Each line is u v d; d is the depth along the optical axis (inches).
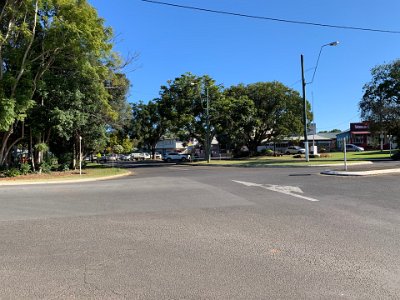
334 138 3469.5
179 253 228.5
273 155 2322.8
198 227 297.9
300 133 2315.5
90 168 1467.8
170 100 1827.0
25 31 874.1
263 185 576.7
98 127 1254.9
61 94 1001.5
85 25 896.3
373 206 374.3
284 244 244.8
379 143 2861.7
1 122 860.6
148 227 300.4
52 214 361.4
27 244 252.2
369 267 198.7
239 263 208.4
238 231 282.4
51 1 888.3
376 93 1775.3
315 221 312.2
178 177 805.2
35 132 1043.9
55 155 1396.4
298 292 167.8
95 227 302.2
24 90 940.0
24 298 164.6
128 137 2903.5
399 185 527.8
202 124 1840.6
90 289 173.6
